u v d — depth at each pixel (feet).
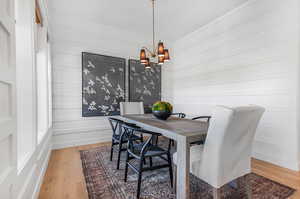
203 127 5.53
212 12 10.04
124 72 12.59
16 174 3.20
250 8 8.82
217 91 10.78
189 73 13.24
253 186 5.79
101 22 11.42
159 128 5.43
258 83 8.46
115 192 5.47
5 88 2.75
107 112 11.90
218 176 3.95
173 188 5.57
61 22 10.57
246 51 9.02
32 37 5.02
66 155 9.07
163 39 14.40
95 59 11.46
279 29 7.64
